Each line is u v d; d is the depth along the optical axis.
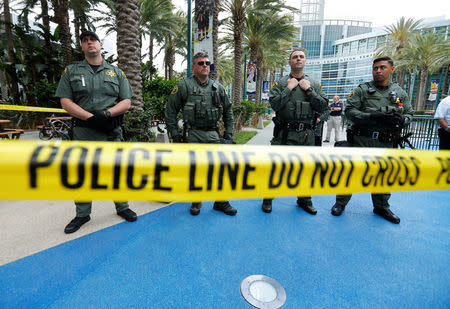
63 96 2.23
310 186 0.82
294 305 1.46
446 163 0.97
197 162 0.70
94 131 2.29
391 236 2.30
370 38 82.25
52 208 2.69
